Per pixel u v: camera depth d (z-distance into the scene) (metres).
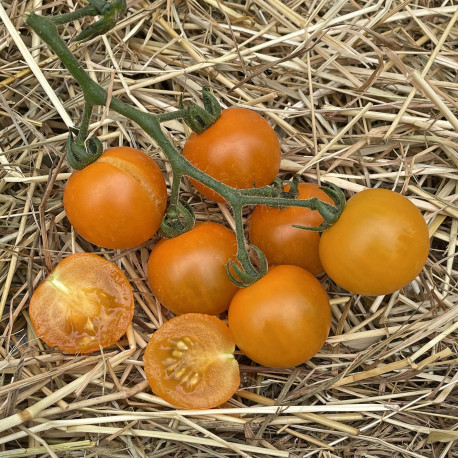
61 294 0.37
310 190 0.38
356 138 0.42
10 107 0.41
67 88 0.41
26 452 0.36
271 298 0.36
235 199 0.35
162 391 0.37
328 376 0.39
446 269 0.41
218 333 0.37
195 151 0.37
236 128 0.37
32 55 0.41
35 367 0.38
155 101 0.42
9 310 0.39
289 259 0.37
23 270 0.40
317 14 0.43
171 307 0.37
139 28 0.43
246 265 0.36
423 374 0.39
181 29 0.42
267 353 0.36
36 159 0.41
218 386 0.37
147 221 0.36
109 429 0.37
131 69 0.42
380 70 0.40
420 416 0.39
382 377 0.39
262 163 0.37
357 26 0.41
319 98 0.43
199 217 0.41
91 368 0.38
